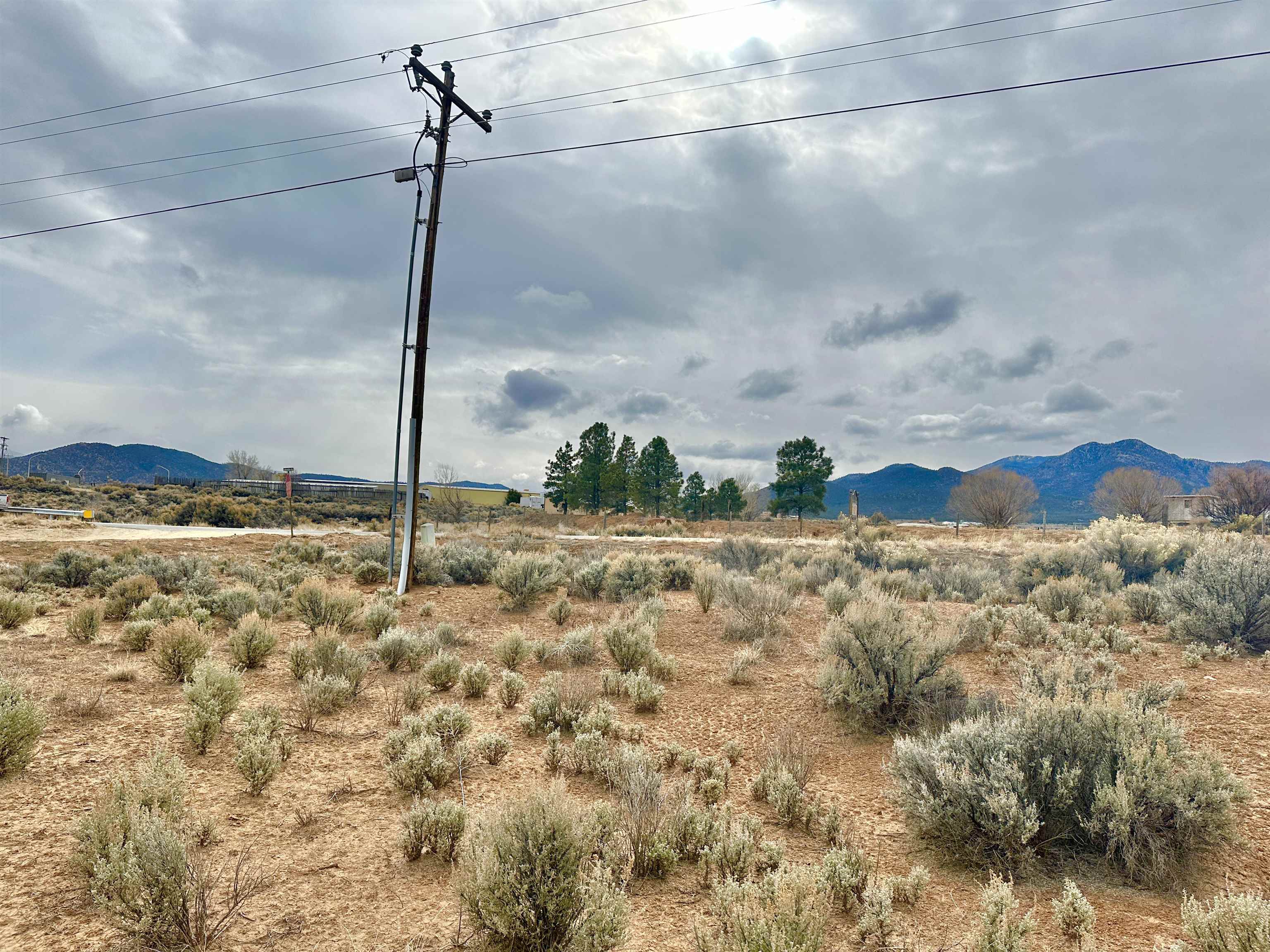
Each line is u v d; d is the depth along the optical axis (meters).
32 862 4.19
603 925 3.33
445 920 3.78
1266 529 41.78
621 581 17.31
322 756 6.47
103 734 6.62
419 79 17.17
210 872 4.21
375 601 15.24
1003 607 14.74
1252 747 6.65
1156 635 12.08
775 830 5.32
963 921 3.98
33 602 13.34
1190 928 3.40
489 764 6.47
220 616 13.88
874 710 7.87
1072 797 4.84
